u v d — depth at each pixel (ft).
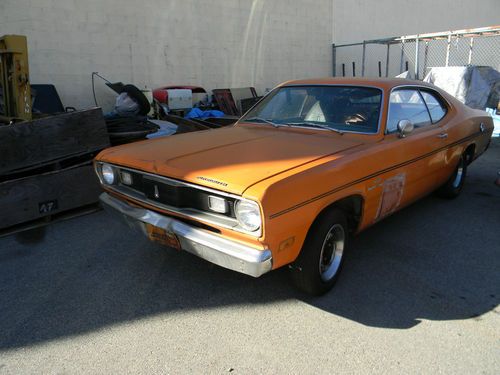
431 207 16.93
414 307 9.93
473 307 9.95
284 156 9.83
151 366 7.99
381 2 55.67
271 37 43.39
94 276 11.34
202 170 9.05
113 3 31.65
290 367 7.97
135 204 10.55
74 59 30.53
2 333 8.95
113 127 17.54
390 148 11.36
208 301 10.17
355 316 9.57
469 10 71.77
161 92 31.07
